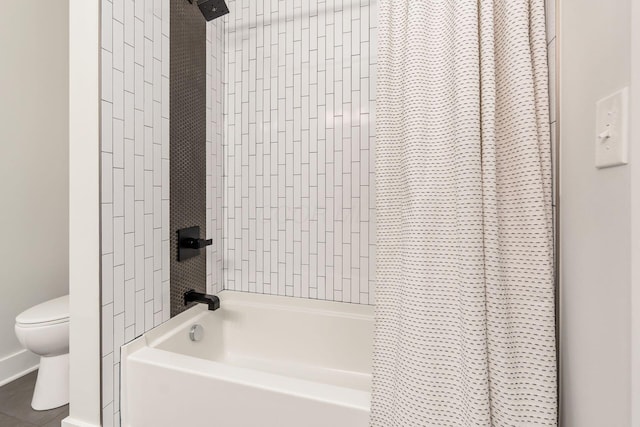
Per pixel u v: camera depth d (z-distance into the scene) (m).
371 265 1.63
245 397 1.03
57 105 2.02
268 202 1.80
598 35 0.57
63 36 2.05
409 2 0.91
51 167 1.99
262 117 1.80
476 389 0.72
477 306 0.74
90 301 1.10
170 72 1.43
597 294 0.58
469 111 0.76
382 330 0.95
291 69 1.74
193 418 1.09
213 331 1.70
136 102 1.23
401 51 0.96
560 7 0.72
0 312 1.73
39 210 1.92
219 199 1.84
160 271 1.37
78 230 1.10
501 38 0.80
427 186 0.86
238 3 1.83
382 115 0.98
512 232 0.76
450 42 0.84
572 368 0.68
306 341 1.68
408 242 0.88
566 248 0.70
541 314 0.72
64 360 1.57
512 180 0.77
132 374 1.17
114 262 1.14
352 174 1.65
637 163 0.46
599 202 0.57
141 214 1.26
